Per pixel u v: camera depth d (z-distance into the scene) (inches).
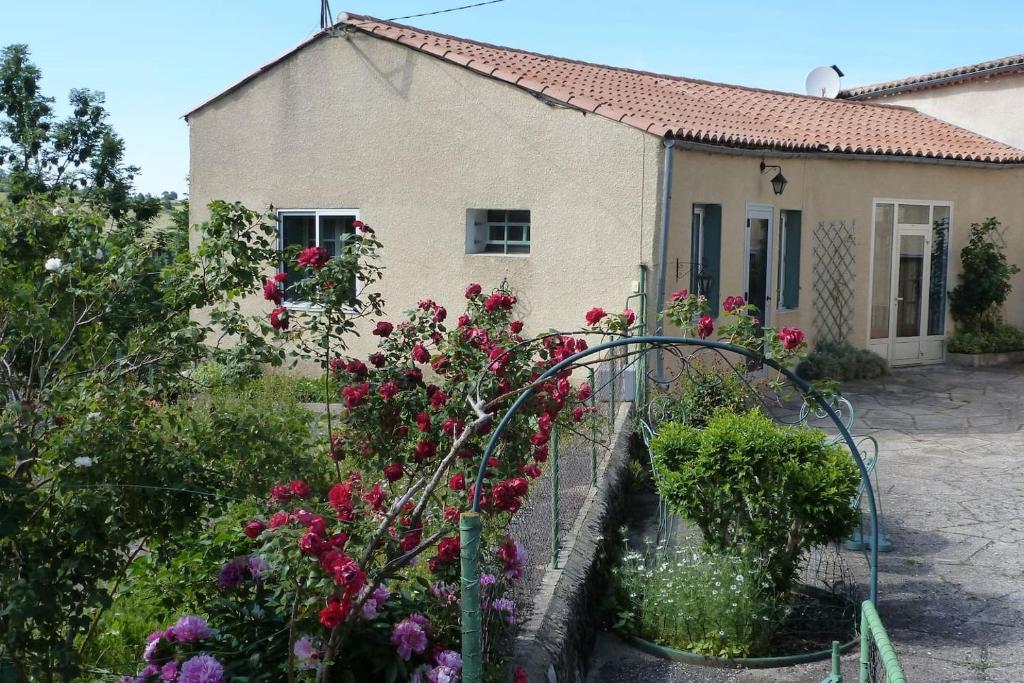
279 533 119.4
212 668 124.9
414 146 495.2
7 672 136.9
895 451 395.5
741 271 483.5
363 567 128.4
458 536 144.0
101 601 139.3
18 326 145.3
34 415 143.4
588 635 211.3
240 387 163.5
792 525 230.5
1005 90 622.2
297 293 169.2
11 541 137.5
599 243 440.8
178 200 730.8
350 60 511.8
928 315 602.9
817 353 533.3
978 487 341.4
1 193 179.2
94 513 138.9
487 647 148.8
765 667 208.7
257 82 543.2
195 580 162.7
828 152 514.0
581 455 299.0
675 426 248.7
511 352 165.3
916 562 268.7
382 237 507.8
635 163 428.1
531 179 460.8
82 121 833.5
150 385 155.1
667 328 426.3
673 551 255.9
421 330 179.8
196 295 159.8
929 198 584.7
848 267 552.7
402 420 169.8
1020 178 624.7
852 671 204.7
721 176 464.4
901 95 690.2
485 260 476.4
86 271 159.3
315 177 528.7
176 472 149.5
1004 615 232.4
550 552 221.6
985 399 501.7
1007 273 597.0
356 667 135.6
